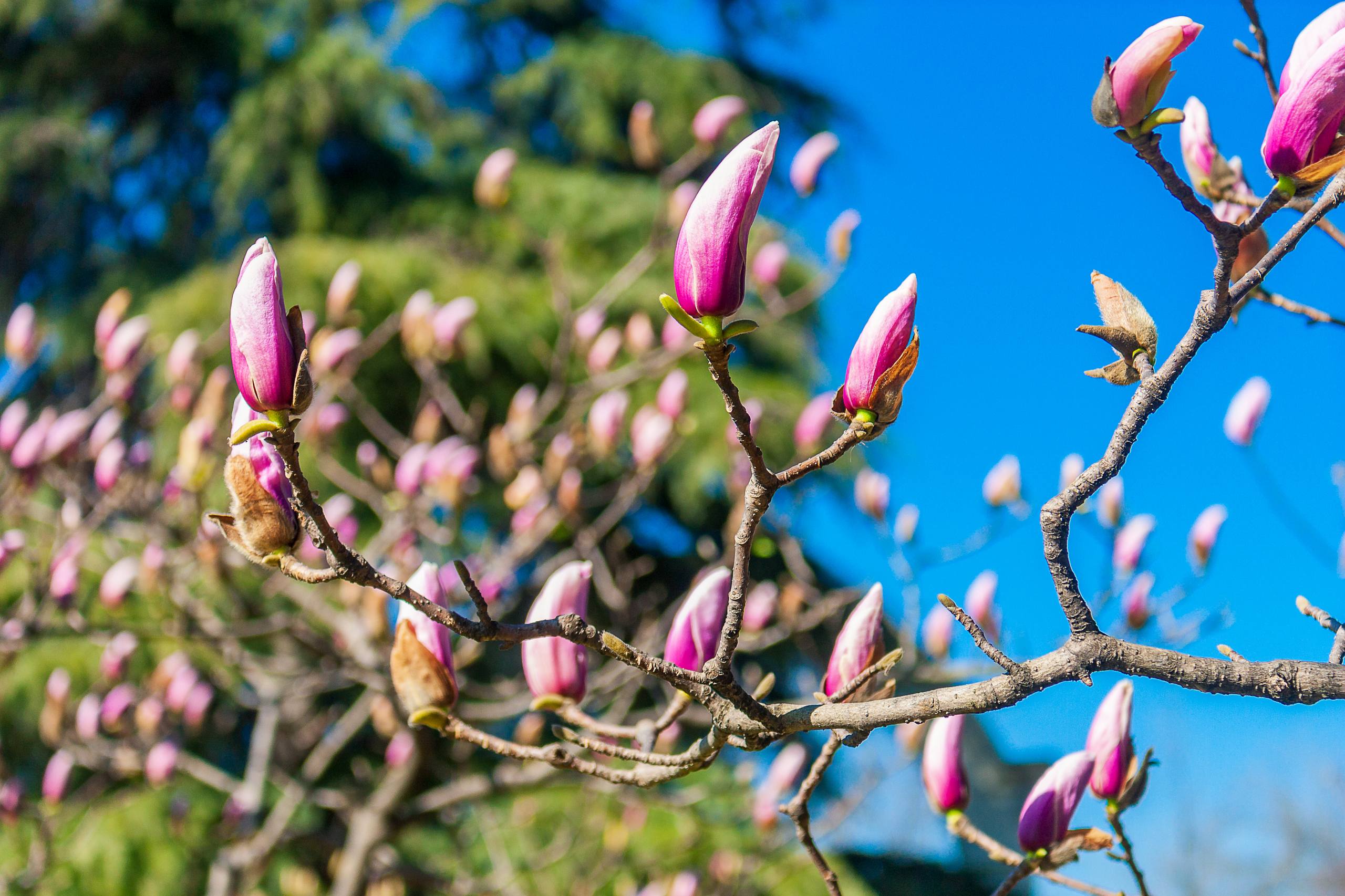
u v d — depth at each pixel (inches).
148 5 349.4
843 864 258.5
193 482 125.0
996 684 37.6
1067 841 55.0
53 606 147.2
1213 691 36.2
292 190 327.6
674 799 173.0
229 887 174.1
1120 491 118.9
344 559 39.3
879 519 131.7
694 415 274.7
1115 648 36.6
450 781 195.6
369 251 282.7
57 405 323.3
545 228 331.6
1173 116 36.3
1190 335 37.0
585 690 54.5
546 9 385.1
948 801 59.1
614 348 154.9
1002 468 132.2
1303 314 59.7
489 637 40.1
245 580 200.2
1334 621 44.6
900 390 37.2
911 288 37.4
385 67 347.3
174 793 240.5
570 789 245.0
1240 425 78.1
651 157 151.6
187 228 353.4
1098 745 55.1
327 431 153.3
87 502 143.6
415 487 150.3
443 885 194.4
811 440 139.3
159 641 214.2
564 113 375.2
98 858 219.9
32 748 239.0
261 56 338.3
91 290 360.2
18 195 359.3
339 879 167.2
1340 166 35.7
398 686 48.2
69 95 361.7
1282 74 37.4
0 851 214.5
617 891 197.2
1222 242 36.2
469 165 356.8
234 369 37.7
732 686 40.2
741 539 38.7
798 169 133.2
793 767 142.6
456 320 154.3
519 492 152.2
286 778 185.3
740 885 158.9
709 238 35.3
